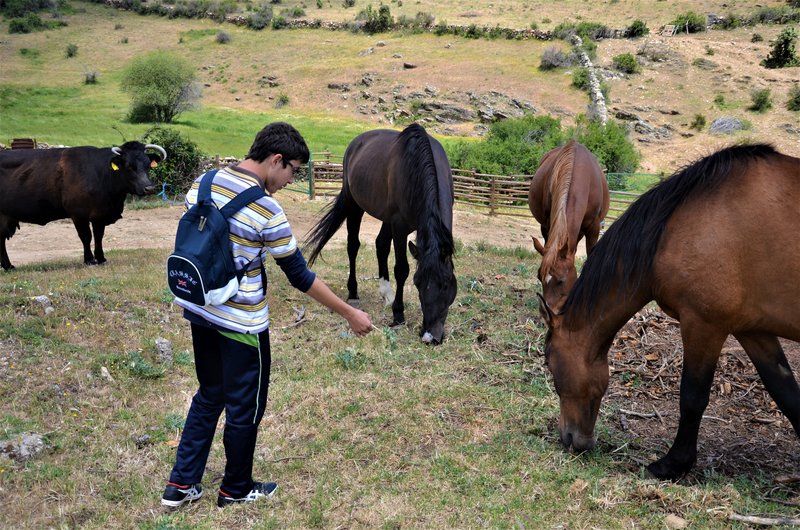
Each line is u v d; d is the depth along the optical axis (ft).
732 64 156.87
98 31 219.20
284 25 212.43
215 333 10.38
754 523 10.71
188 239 9.77
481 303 23.18
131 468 12.39
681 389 11.75
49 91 160.97
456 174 65.51
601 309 12.09
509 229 51.85
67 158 29.58
